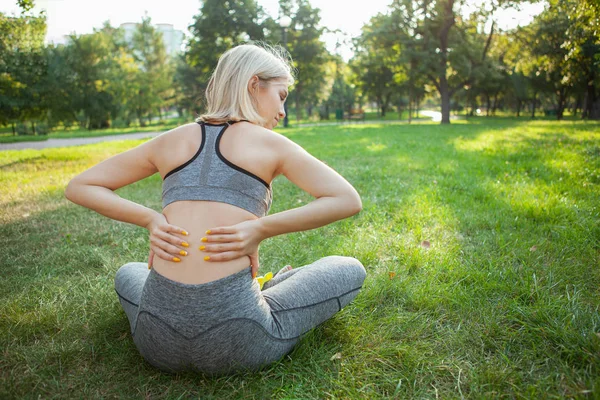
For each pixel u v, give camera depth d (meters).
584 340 1.83
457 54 29.91
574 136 12.02
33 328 2.13
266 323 1.58
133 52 56.38
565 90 35.47
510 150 8.82
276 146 1.50
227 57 1.61
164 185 1.53
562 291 2.44
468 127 21.86
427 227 3.77
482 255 3.03
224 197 1.44
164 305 1.46
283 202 4.89
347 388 1.64
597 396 1.49
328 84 54.19
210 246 1.41
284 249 3.31
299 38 39.84
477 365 1.79
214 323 1.45
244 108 1.56
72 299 2.47
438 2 29.59
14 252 3.34
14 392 1.64
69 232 3.87
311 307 1.75
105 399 1.62
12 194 5.61
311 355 1.82
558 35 26.53
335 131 19.94
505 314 2.22
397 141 12.73
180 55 58.16
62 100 34.53
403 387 1.67
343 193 1.46
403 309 2.34
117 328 2.14
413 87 40.06
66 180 6.77
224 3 34.94
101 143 15.45
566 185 4.88
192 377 1.68
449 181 5.68
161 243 1.44
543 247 3.10
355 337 1.99
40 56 17.50
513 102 62.25
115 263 3.11
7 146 16.61
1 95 22.86
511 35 28.59
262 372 1.67
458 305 2.32
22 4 10.94
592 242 3.07
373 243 3.36
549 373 1.70
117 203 1.51
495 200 4.49
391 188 5.41
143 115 52.94
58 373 1.79
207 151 1.48
